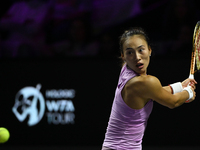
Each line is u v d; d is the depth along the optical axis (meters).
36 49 24.30
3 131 15.92
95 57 22.19
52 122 21.59
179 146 20.70
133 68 9.41
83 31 23.98
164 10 23.41
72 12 24.25
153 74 20.81
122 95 9.51
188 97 10.24
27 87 21.88
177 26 23.08
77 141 21.39
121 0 23.97
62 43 24.08
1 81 22.05
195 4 22.98
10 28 24.56
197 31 12.38
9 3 24.83
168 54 22.83
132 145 9.77
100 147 21.16
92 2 24.14
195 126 20.58
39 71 21.81
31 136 21.69
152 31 23.52
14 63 22.00
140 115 9.52
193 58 12.45
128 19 23.92
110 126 9.99
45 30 24.38
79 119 21.41
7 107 21.95
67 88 21.56
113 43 23.75
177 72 20.66
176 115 20.77
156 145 20.89
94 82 21.42
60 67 21.66
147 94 9.13
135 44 9.23
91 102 21.39
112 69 21.34
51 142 21.52
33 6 24.73
